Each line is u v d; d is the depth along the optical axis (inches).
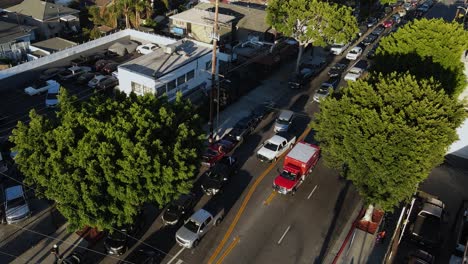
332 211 1218.0
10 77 1772.9
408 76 1056.8
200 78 1800.0
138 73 1572.3
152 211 1168.8
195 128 1055.0
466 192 1310.3
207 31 2332.7
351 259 1042.1
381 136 953.5
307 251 1067.3
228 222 1146.7
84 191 845.8
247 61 2076.8
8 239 1037.8
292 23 1943.9
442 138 944.9
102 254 1012.5
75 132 921.5
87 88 1813.5
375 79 1176.2
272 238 1101.7
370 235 1122.0
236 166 1352.1
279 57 2139.5
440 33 1472.7
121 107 1013.2
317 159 1412.4
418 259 980.6
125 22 2689.5
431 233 1079.6
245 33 2433.6
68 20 2516.0
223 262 1015.6
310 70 2060.8
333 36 1930.4
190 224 1064.2
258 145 1513.3
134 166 871.7
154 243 1059.3
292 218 1178.6
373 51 2341.3
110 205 894.4
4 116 1557.6
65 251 1013.8
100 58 2053.4
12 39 2116.1
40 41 2283.5
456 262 1017.5
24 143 903.1
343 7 1980.8
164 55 1761.8
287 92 1925.4
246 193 1267.2
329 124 1096.2
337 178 1369.3
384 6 3408.0
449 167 1428.4
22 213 1087.6
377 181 1022.4
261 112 1696.6
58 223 1099.3
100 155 868.6
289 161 1315.2
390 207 1036.5
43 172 898.7
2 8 2551.7
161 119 991.6
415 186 1059.9
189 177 996.6
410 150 941.8
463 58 1487.5
